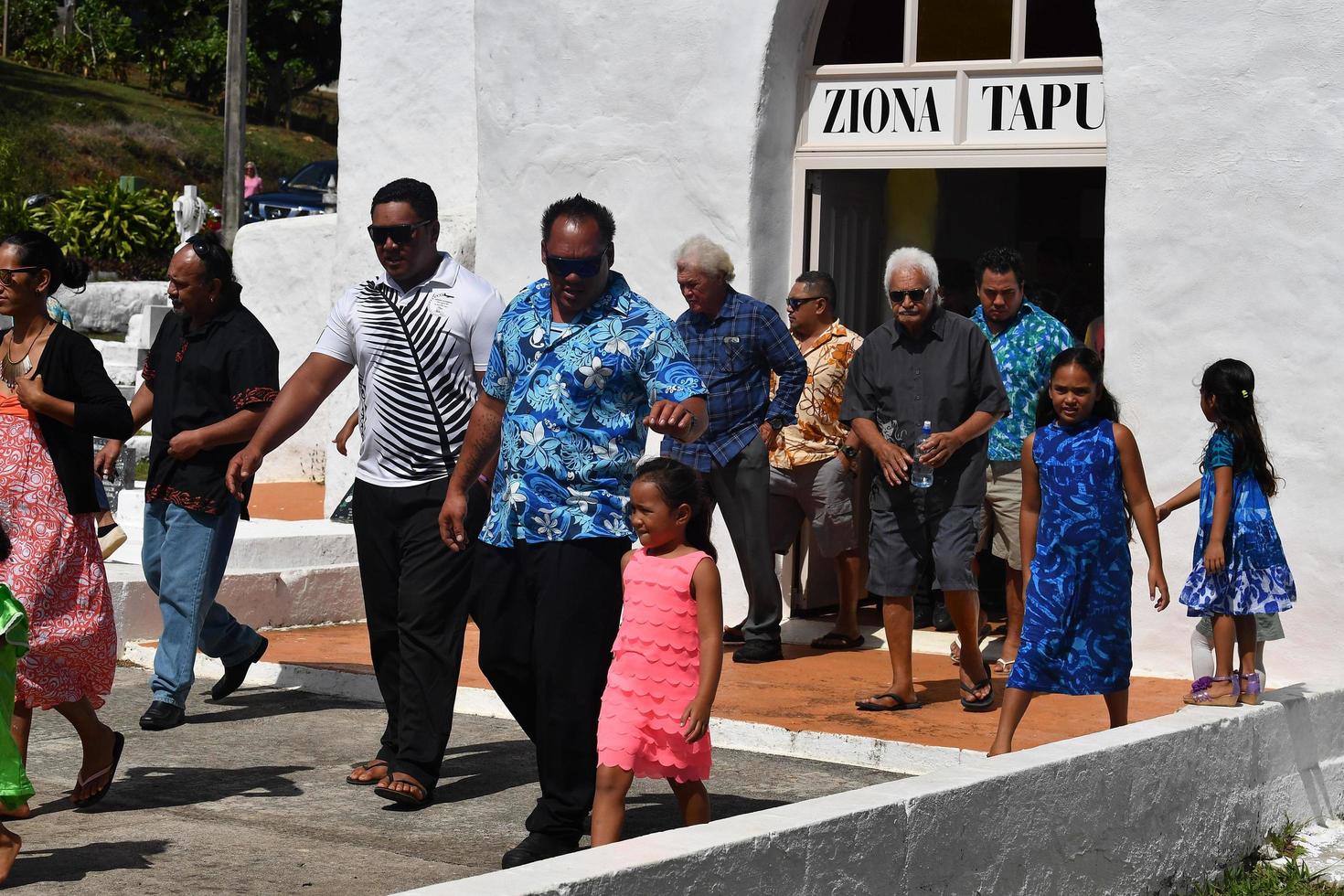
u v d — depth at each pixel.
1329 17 7.86
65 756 6.85
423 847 5.62
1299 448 7.98
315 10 46.44
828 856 4.37
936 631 9.56
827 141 9.66
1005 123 9.23
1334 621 7.91
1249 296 8.08
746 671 8.47
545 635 5.29
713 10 9.52
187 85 48.84
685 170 9.69
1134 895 5.68
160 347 7.48
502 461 5.43
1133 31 8.32
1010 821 5.06
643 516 5.09
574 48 10.05
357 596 10.36
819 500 8.90
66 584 5.82
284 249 14.57
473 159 12.28
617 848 3.98
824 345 8.88
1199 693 6.96
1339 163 7.86
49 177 37.06
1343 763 7.04
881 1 9.62
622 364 5.29
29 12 49.78
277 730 7.46
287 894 5.01
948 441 7.27
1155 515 6.41
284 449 14.98
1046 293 9.59
